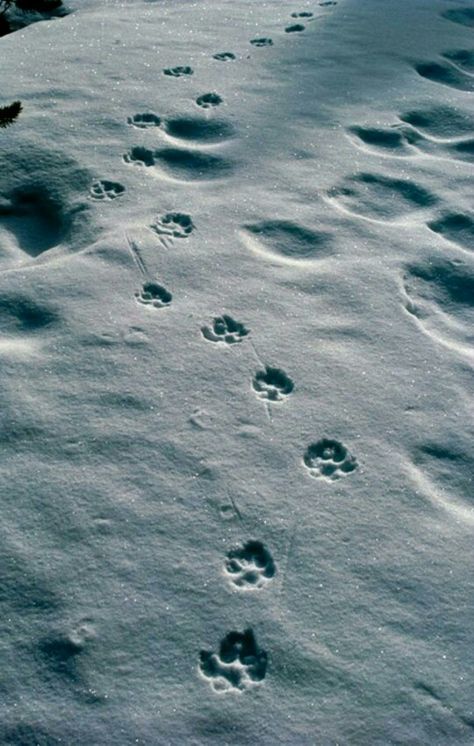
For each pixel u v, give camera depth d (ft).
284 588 6.57
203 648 6.18
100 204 11.16
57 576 6.60
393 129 13.30
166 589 6.54
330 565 6.75
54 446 7.66
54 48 16.05
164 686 5.96
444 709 5.87
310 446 7.77
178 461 7.55
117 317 9.16
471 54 16.47
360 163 12.32
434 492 7.42
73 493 7.23
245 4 19.31
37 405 8.04
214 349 8.79
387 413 8.13
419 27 17.51
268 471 7.51
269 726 5.75
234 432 7.86
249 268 10.01
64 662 6.07
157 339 8.87
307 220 10.95
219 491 7.30
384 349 8.91
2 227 11.07
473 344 9.13
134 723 5.75
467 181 12.04
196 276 9.82
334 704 5.88
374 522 7.10
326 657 6.14
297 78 14.83
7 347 8.74
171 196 11.34
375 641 6.24
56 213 11.28
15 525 6.95
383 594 6.56
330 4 18.89
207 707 5.85
